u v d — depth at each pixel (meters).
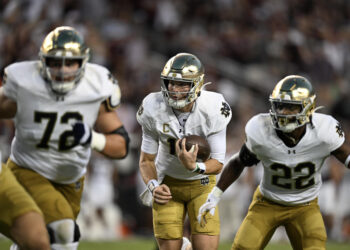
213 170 14.45
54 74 11.97
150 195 15.08
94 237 27.67
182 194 15.22
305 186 14.45
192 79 14.05
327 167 30.19
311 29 41.22
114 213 28.66
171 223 15.05
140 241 25.48
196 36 38.97
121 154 12.70
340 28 43.19
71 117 12.30
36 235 11.34
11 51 31.23
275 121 13.97
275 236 29.78
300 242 14.65
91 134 12.00
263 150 14.20
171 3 39.53
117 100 12.79
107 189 28.33
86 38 32.38
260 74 39.12
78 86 12.32
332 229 30.14
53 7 32.16
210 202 14.59
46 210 12.34
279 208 14.67
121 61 34.72
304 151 14.09
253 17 41.03
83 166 12.88
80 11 34.09
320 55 39.41
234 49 39.38
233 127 34.78
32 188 12.52
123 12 37.00
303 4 42.66
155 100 14.68
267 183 14.67
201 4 40.53
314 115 14.38
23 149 12.66
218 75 37.78
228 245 24.31
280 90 13.81
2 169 11.91
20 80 12.14
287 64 39.84
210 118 14.49
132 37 35.81
